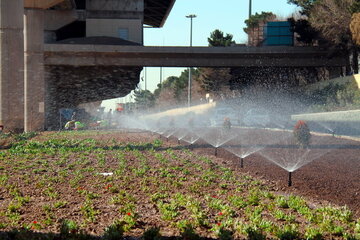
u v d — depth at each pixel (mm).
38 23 51969
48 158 22031
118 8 76562
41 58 52125
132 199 11758
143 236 8266
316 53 63688
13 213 10367
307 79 74812
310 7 61406
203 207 11039
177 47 64688
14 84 43125
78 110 68688
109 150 26094
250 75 73812
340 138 28188
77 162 20109
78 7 81250
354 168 17156
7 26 42812
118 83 77375
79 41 70000
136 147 27828
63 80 73625
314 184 14297
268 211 10648
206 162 19984
